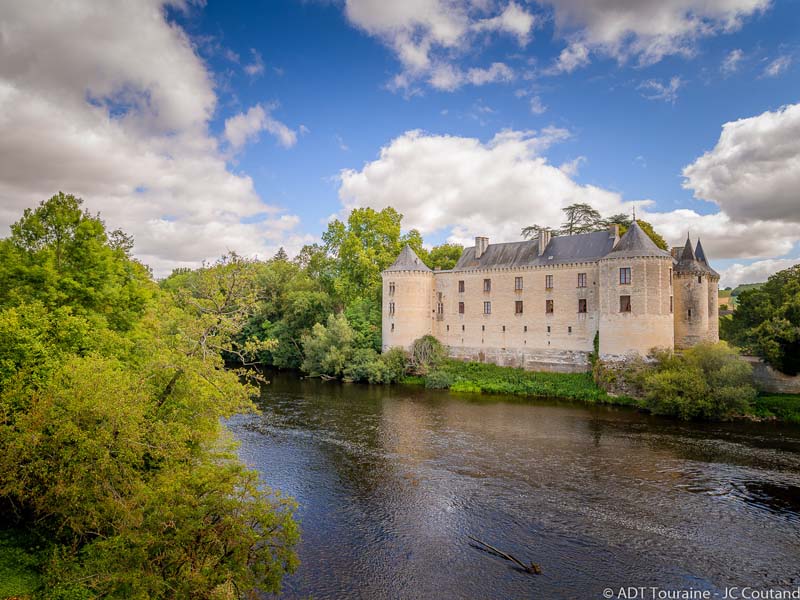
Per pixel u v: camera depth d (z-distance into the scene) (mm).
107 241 23953
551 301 44812
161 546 9680
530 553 15562
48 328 16594
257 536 10484
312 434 28469
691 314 42250
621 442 26734
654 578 14242
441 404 37188
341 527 17188
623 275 38094
